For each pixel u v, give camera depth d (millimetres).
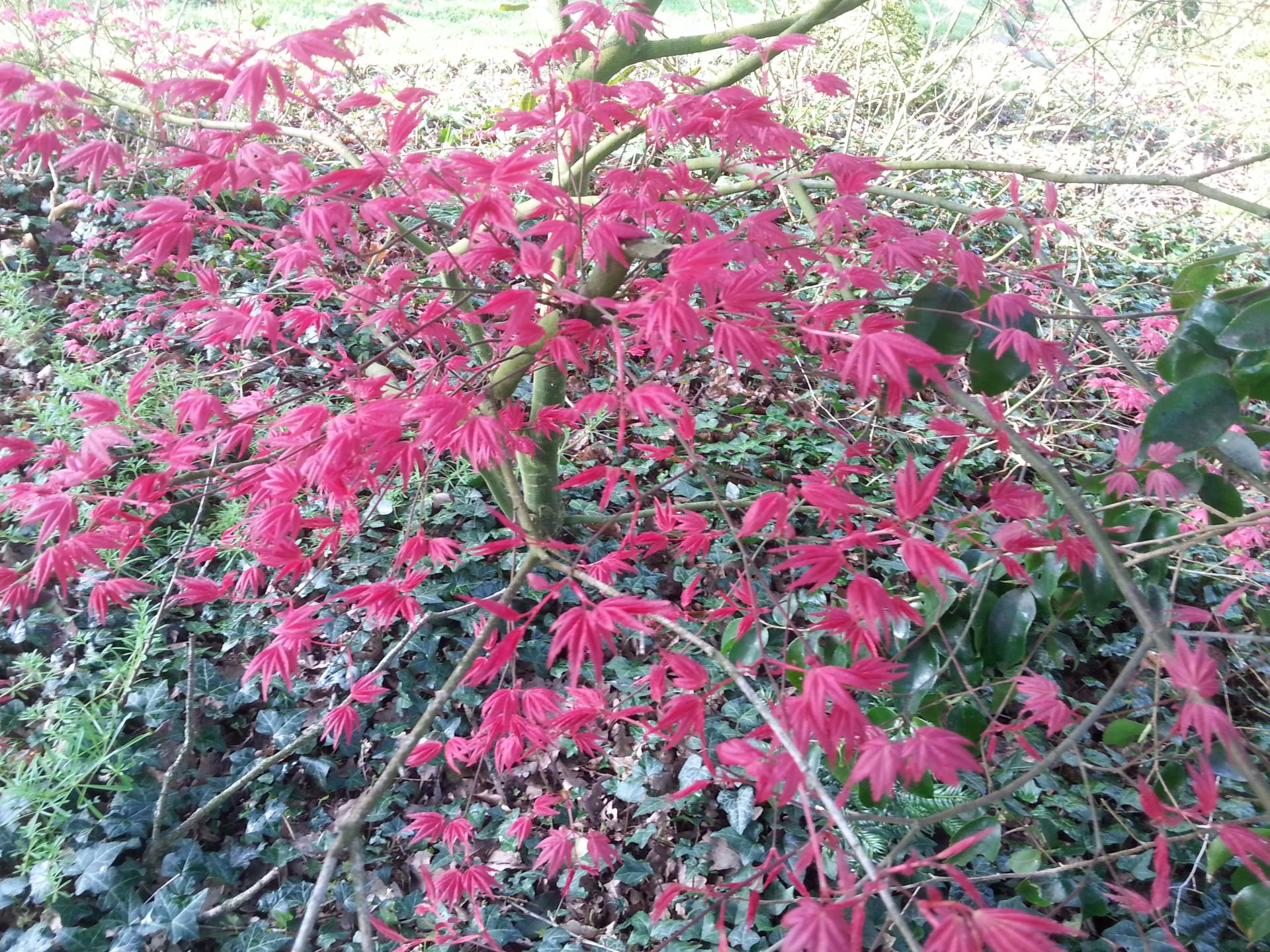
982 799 968
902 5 5320
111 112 3100
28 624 2334
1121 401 2732
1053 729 1301
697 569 2725
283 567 1446
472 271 1289
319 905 989
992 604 1590
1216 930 1972
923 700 1612
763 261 1265
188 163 1104
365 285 1427
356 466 1215
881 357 1010
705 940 1955
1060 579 1649
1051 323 3203
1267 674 2627
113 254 3658
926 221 4535
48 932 1815
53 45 3658
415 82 5496
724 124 1264
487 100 5418
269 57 1075
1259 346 1077
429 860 2111
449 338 1444
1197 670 951
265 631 2477
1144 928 1953
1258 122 5863
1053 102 5891
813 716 937
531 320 1183
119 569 2211
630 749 2348
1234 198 1542
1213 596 2920
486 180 1148
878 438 3207
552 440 2188
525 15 7129
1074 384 3510
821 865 869
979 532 1589
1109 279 4531
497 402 1470
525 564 1324
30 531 2471
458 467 2826
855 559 2754
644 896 2092
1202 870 2100
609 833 2197
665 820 2207
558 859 1623
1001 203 4641
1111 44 5359
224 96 1100
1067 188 4742
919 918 1892
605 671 2516
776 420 3299
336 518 2584
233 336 1510
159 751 2162
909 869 811
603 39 2020
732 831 2131
